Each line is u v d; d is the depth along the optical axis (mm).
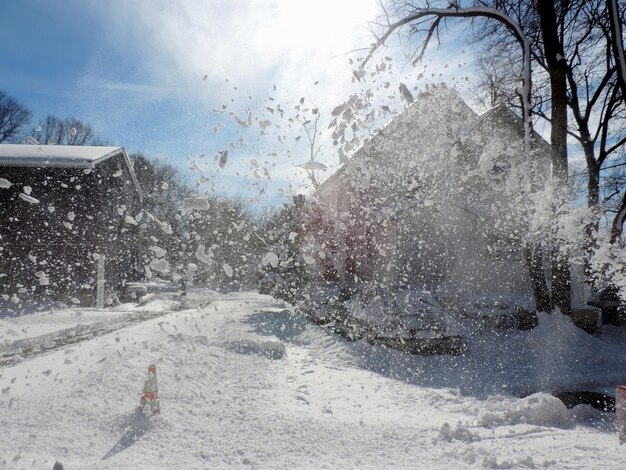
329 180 12016
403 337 9117
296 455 3609
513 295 13375
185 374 6223
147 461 3451
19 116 39781
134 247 25719
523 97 10492
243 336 9781
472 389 6953
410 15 10719
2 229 19297
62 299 19328
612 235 11320
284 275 15945
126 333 10133
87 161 19156
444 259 13758
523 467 3363
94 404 4750
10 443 3729
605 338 11625
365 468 3348
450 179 10969
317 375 7188
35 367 6773
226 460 3504
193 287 33000
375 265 13727
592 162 16875
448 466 3400
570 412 5391
